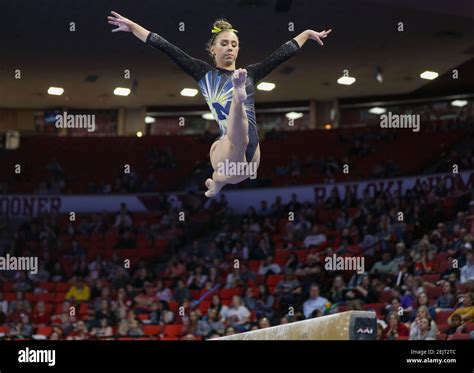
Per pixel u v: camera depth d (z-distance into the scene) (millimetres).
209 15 17344
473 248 14031
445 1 16484
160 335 14320
